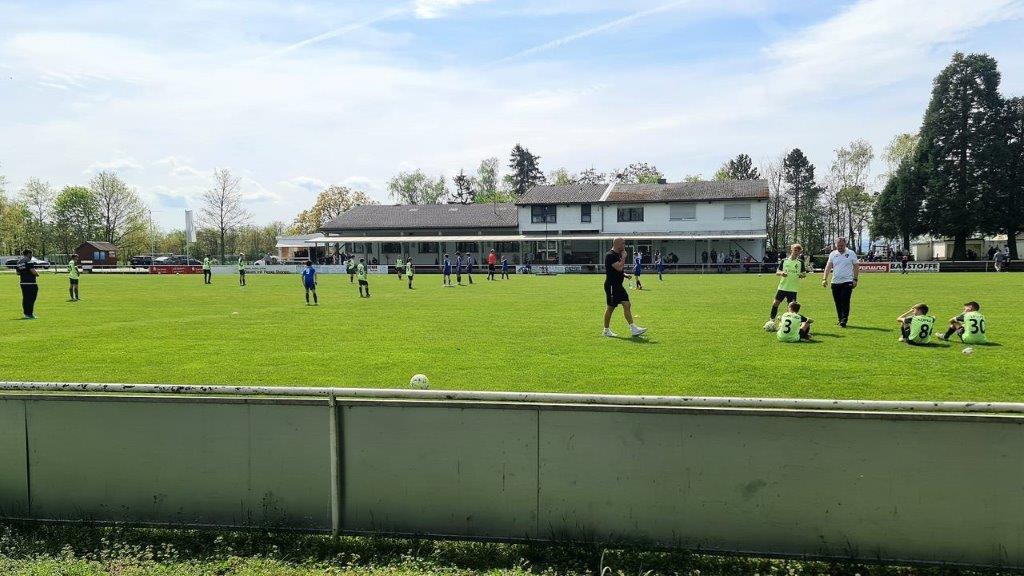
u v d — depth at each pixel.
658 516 3.73
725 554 3.70
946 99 52.16
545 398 3.71
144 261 68.12
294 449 3.95
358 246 63.28
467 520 3.87
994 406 3.40
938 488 3.50
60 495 4.17
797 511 3.62
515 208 65.38
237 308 19.62
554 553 3.73
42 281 39.91
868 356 9.53
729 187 57.28
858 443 3.54
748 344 10.94
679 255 56.34
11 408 4.16
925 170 52.84
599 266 51.38
